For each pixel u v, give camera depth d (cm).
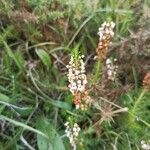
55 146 22
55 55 25
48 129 23
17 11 25
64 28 26
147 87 22
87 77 24
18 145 23
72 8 26
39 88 24
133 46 24
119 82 25
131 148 23
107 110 23
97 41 26
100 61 23
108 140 23
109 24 23
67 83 25
